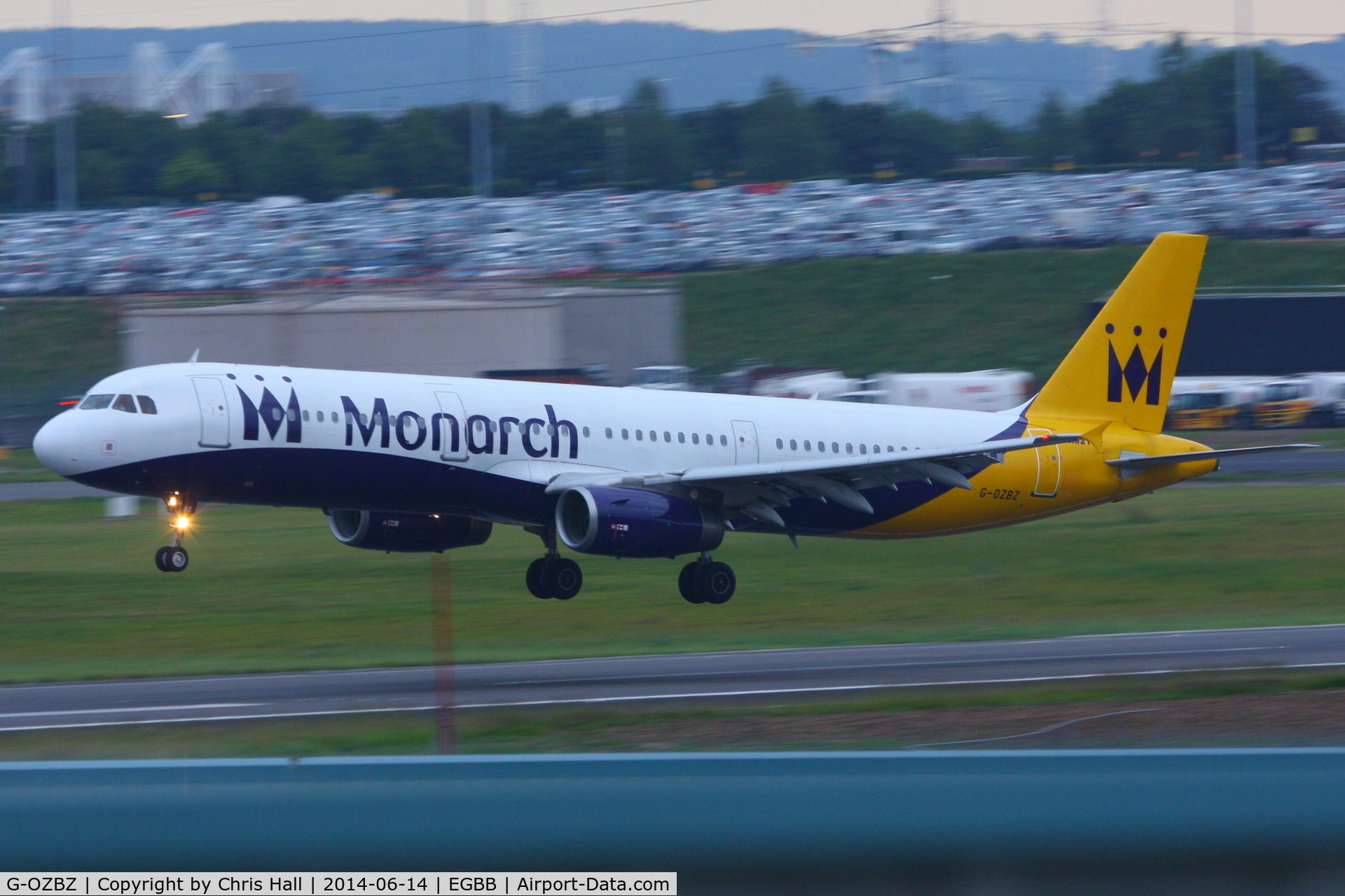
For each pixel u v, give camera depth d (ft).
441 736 231.50
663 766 109.19
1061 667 334.65
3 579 486.38
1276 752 109.81
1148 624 421.59
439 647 232.32
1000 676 320.70
